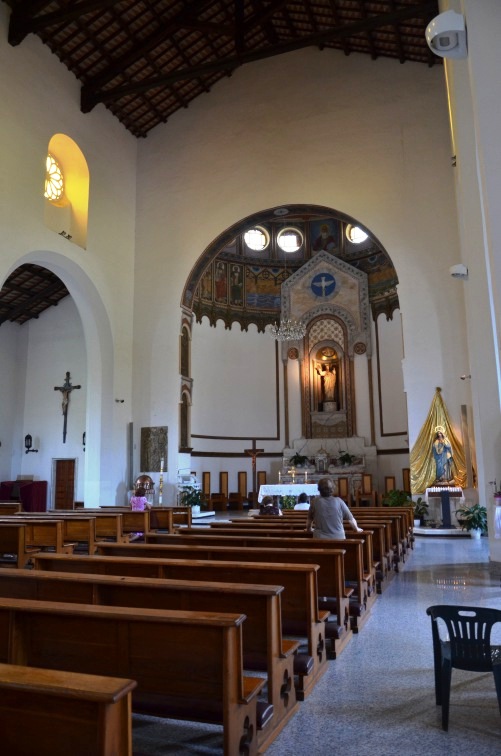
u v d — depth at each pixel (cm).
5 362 2128
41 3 1375
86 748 204
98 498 1714
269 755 329
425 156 1620
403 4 1435
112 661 321
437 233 1573
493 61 487
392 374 2169
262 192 1766
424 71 1656
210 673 303
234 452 2269
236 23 1488
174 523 1225
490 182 465
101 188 1753
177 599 385
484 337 920
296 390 2356
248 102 1825
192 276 1822
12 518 888
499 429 906
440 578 859
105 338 1764
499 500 852
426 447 1488
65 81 1612
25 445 2103
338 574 532
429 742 344
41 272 1906
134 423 1805
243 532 788
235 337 2339
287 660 385
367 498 2062
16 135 1428
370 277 2283
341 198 1683
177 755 328
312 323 2350
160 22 1538
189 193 1855
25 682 201
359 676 457
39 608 310
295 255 2430
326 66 1756
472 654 362
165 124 1920
